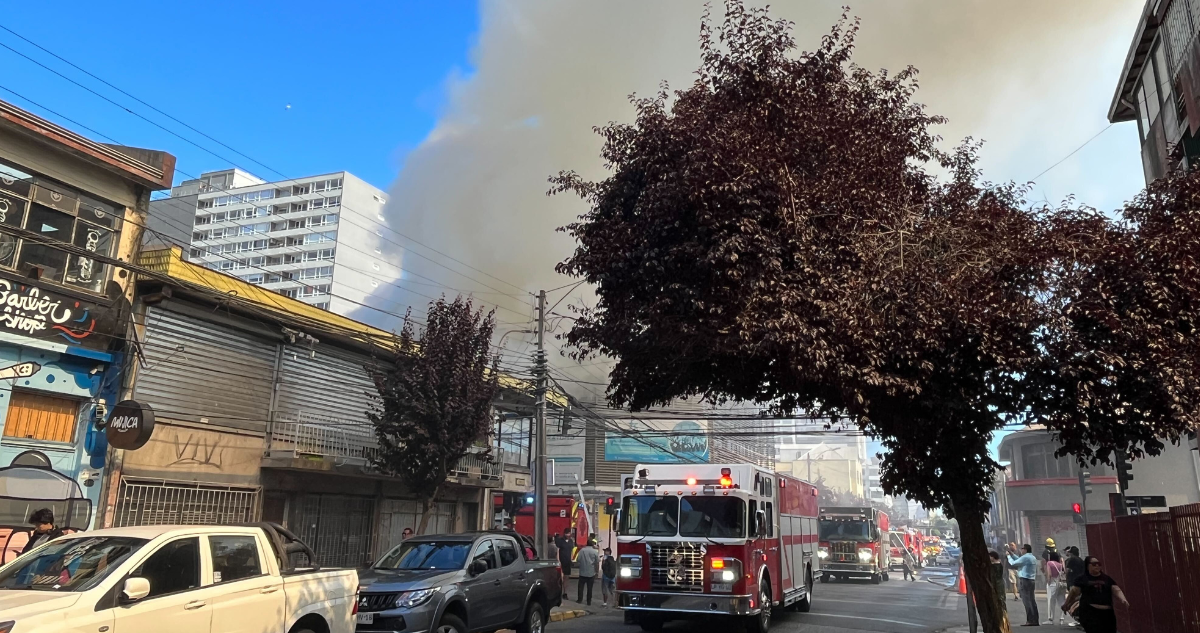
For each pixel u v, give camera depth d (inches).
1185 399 226.5
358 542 772.6
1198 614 389.1
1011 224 254.8
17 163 507.5
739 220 243.3
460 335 703.7
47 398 518.6
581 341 313.0
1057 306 239.5
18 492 487.5
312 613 306.7
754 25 286.2
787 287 242.7
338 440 735.1
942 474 273.9
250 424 661.9
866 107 291.4
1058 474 1717.5
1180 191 252.2
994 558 454.9
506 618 441.1
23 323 498.6
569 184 312.8
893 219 262.4
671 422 1561.3
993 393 249.9
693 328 257.4
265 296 694.5
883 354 239.9
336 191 3983.8
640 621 578.2
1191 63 540.7
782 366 268.5
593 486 1469.0
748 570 534.3
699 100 286.5
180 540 268.5
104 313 549.3
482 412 700.7
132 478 558.6
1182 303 235.5
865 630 595.5
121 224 571.2
